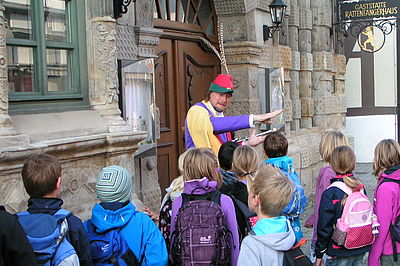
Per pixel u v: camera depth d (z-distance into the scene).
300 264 3.01
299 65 10.19
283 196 3.02
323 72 11.03
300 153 9.69
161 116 6.96
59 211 2.95
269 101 8.62
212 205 3.34
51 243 2.79
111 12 5.12
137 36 5.79
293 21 9.87
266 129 8.47
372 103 14.13
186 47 7.45
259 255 2.97
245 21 8.09
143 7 5.95
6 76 3.99
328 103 11.27
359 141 14.26
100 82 5.06
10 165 3.86
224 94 4.95
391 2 11.08
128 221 3.21
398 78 13.89
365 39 14.04
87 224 3.23
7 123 3.97
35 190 2.93
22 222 2.81
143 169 5.94
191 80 7.52
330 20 11.27
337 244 4.18
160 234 3.29
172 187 3.78
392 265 4.29
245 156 4.03
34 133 4.28
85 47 5.07
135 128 5.55
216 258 3.23
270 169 3.12
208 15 8.07
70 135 4.59
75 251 2.88
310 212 9.11
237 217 3.77
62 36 4.91
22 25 4.52
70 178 4.55
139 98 5.59
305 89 10.54
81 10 5.04
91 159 4.79
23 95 4.46
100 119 4.98
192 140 4.87
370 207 4.19
